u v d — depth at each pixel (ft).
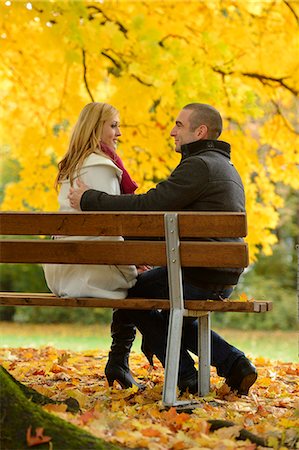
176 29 62.95
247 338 101.30
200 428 24.91
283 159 65.26
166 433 24.54
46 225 29.32
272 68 64.44
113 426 24.62
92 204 30.94
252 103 63.05
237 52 63.87
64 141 66.85
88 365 43.27
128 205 30.76
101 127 32.78
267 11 62.80
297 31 62.69
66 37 57.06
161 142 63.26
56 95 66.54
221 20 63.52
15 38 61.46
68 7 56.95
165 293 31.63
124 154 64.08
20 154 69.41
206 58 61.57
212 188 31.12
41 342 81.51
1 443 21.34
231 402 31.40
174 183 30.96
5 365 41.96
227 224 27.78
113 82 62.44
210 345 32.68
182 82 59.21
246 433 24.64
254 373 32.53
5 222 29.60
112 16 62.13
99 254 29.19
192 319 33.19
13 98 67.41
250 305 28.30
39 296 30.55
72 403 26.96
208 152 32.30
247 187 65.36
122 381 33.65
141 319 32.30
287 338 102.83
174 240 28.22
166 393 28.19
